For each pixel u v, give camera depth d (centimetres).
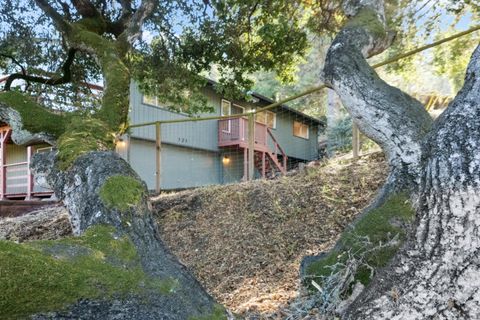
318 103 1891
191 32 548
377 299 139
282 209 461
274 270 358
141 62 572
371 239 200
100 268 129
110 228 165
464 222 122
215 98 1255
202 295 158
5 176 1095
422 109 217
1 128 1070
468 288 120
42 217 639
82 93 599
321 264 224
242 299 304
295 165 1598
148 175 1080
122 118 337
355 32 237
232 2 511
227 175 1327
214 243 441
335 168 530
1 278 100
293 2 523
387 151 214
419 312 128
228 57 571
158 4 455
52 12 392
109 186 188
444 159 129
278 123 1556
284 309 233
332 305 182
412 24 546
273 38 523
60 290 110
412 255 136
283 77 648
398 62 630
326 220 420
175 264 168
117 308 123
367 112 210
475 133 126
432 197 131
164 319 131
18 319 105
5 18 492
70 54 512
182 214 522
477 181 121
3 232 582
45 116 293
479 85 134
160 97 644
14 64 557
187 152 1211
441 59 625
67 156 237
